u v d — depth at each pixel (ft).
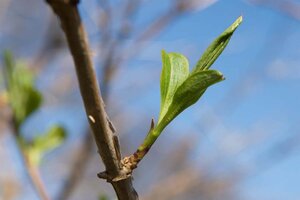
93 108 0.53
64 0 0.46
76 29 0.48
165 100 0.61
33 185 0.92
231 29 0.60
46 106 1.71
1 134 1.41
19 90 0.90
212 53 0.60
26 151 0.92
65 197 1.19
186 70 0.62
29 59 1.86
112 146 0.56
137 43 1.59
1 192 1.47
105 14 1.49
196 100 0.60
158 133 0.59
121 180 0.58
